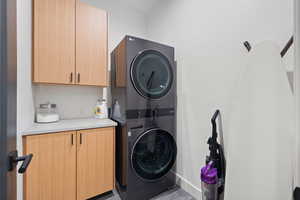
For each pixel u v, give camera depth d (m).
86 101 2.08
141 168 1.55
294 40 0.82
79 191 1.45
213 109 1.43
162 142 1.73
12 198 0.57
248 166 0.98
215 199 1.18
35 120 1.65
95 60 1.77
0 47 0.46
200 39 1.55
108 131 1.63
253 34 1.11
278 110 0.90
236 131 1.07
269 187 0.89
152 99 1.61
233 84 1.25
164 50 1.69
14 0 0.57
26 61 1.29
